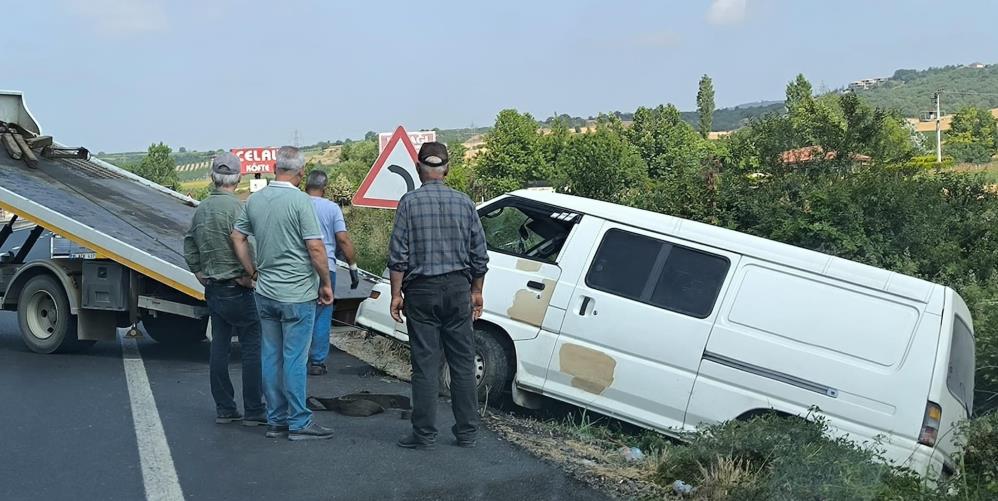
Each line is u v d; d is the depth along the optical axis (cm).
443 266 626
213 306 690
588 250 803
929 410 677
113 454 630
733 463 585
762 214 1086
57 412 746
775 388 714
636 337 763
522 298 816
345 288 1101
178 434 681
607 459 661
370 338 1127
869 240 1023
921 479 598
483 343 823
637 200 1298
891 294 706
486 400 809
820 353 708
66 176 1216
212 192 699
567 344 790
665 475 605
